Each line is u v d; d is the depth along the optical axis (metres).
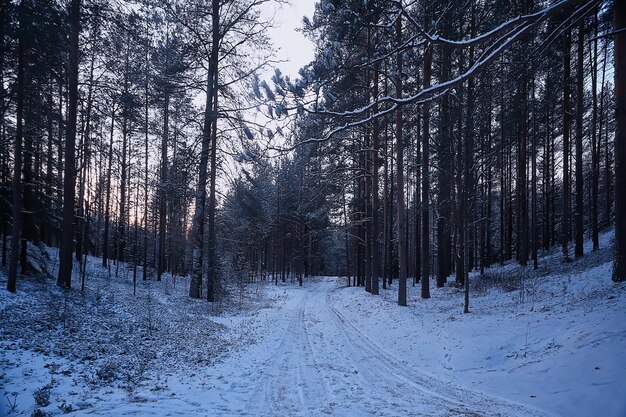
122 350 8.60
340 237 46.19
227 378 7.38
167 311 14.97
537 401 5.80
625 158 9.73
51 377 6.25
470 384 7.17
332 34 5.26
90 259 31.11
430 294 20.69
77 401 5.39
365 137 23.34
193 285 20.14
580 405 5.34
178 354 9.06
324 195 24.58
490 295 16.41
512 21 4.23
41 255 20.31
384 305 17.67
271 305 23.55
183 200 20.97
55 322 9.73
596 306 9.21
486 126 16.67
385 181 27.41
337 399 6.17
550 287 14.49
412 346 10.66
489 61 4.31
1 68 13.55
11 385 5.74
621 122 9.56
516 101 13.10
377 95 18.05
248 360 9.06
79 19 13.96
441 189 20.95
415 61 6.05
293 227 49.03
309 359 9.42
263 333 13.27
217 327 13.60
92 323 10.48
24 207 16.30
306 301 27.22
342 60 5.20
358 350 10.70
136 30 15.76
